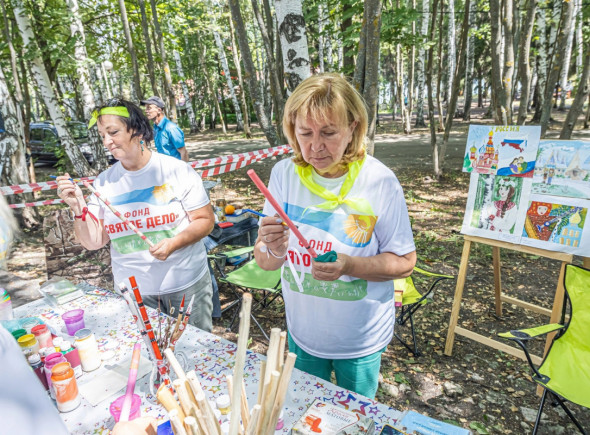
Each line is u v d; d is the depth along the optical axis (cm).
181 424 73
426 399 234
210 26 1265
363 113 116
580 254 222
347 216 126
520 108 517
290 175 136
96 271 267
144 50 844
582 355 207
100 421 113
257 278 301
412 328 276
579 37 1423
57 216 257
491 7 467
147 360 140
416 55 1653
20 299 223
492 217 255
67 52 614
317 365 145
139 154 178
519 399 231
